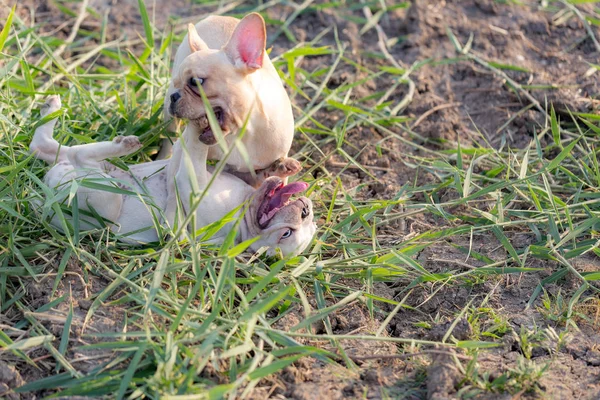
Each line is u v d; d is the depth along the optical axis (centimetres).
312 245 601
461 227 627
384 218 652
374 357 507
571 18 927
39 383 473
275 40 915
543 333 543
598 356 528
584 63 861
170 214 573
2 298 527
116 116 695
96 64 853
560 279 597
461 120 794
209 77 521
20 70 793
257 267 560
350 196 662
